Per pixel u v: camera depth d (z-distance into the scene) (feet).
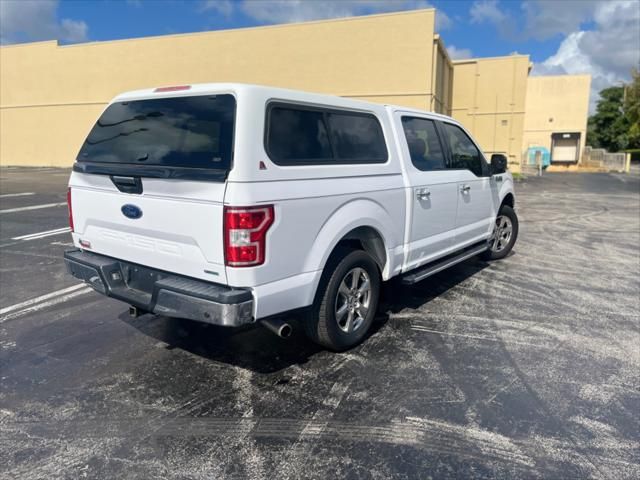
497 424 9.43
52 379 11.19
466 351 12.67
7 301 16.40
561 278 19.48
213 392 10.62
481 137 86.48
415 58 62.69
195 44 75.41
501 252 22.27
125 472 8.09
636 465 8.29
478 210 18.61
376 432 9.18
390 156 13.44
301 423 9.46
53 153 92.79
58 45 87.30
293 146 10.51
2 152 97.86
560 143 126.41
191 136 10.12
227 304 9.32
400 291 17.69
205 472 8.08
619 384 11.00
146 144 10.97
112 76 83.56
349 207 11.73
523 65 82.17
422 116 15.44
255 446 8.75
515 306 16.16
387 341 13.28
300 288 10.62
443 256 16.70
